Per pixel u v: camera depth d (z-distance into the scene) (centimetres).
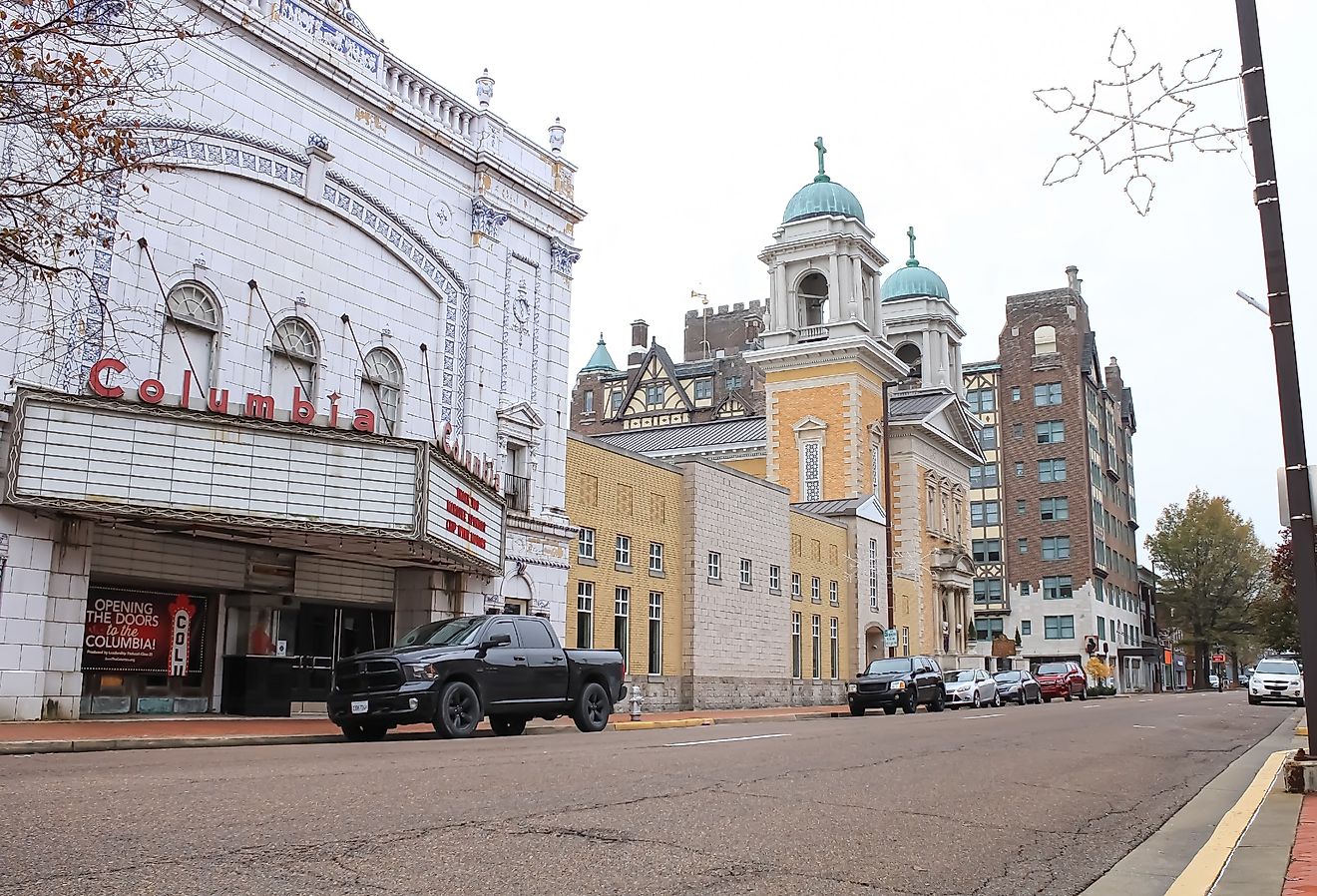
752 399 9031
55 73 1210
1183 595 10212
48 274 1404
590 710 1998
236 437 1936
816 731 2061
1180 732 2323
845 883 669
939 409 6328
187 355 2102
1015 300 9750
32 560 1809
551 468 2967
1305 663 1120
